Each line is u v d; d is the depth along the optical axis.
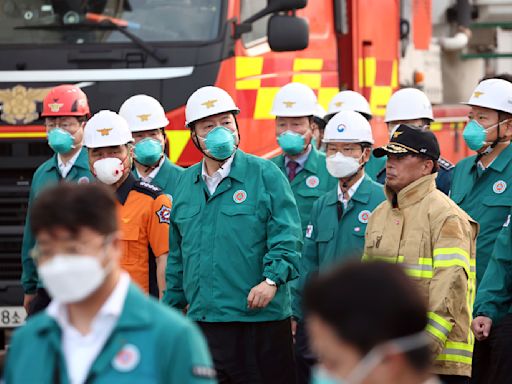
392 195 12.33
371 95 22.59
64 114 15.11
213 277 13.08
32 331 7.12
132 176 13.79
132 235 13.60
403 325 5.89
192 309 13.24
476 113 14.93
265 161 13.31
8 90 18.03
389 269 6.00
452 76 26.19
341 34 21.36
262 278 13.17
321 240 14.60
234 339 13.18
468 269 11.78
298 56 19.97
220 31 18.11
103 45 18.06
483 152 14.96
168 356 6.93
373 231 12.36
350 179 14.48
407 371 5.92
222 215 13.09
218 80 17.95
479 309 13.26
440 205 12.00
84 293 6.85
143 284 13.70
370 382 5.91
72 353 7.01
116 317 6.98
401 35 23.97
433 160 12.15
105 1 18.28
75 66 18.02
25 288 15.35
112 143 13.50
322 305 5.96
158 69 17.89
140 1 18.27
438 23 25.92
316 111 17.36
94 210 6.87
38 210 6.87
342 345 5.93
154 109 15.80
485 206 14.73
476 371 13.80
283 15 18.47
